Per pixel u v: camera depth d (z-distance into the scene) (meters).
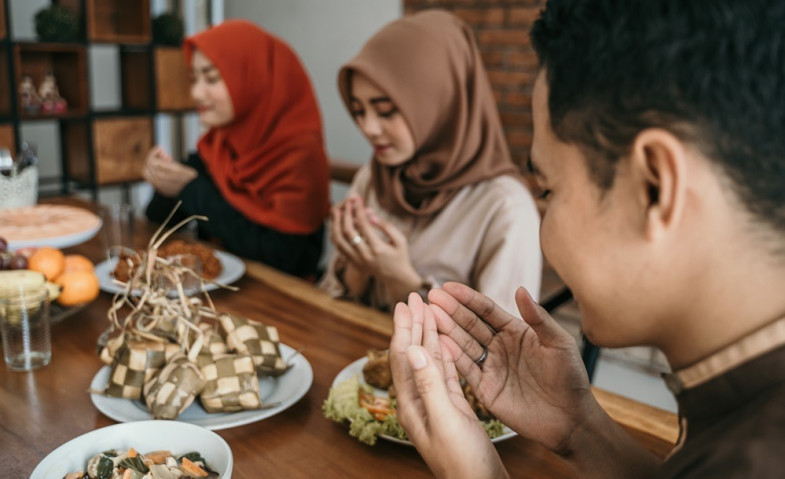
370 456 0.81
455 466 0.53
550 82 0.43
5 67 3.00
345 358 1.08
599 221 0.42
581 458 0.66
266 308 1.29
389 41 1.53
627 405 0.96
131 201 4.16
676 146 0.37
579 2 0.41
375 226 1.54
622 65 0.38
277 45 2.24
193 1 4.30
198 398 0.91
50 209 1.74
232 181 2.23
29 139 3.66
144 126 3.50
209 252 1.45
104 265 1.50
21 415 0.87
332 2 3.71
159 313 0.92
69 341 1.11
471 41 1.64
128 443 0.73
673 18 0.36
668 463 0.41
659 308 0.42
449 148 1.59
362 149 3.74
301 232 2.12
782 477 0.33
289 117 2.23
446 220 1.61
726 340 0.40
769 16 0.35
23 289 1.01
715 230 0.38
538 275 1.57
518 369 0.68
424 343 0.63
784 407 0.35
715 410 0.40
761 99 0.35
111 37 3.31
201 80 2.20
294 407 0.92
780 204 0.37
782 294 0.38
